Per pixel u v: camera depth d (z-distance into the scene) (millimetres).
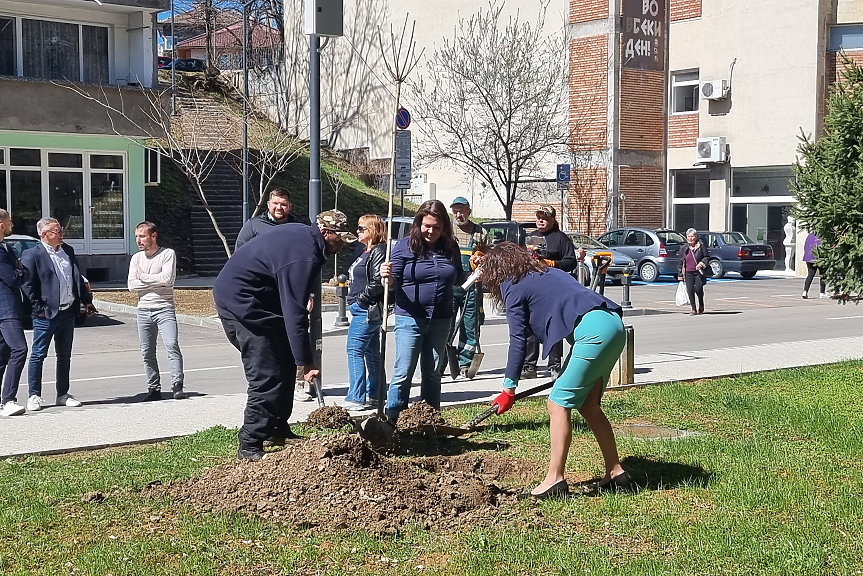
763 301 24562
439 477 6203
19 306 9289
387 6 42719
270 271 6480
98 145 25719
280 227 6586
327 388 10773
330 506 5574
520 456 7254
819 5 32188
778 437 7938
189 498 5941
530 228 22844
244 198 29188
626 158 35281
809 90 32500
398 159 17641
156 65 26703
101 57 25766
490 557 4949
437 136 40094
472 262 8258
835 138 10938
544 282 6191
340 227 6543
